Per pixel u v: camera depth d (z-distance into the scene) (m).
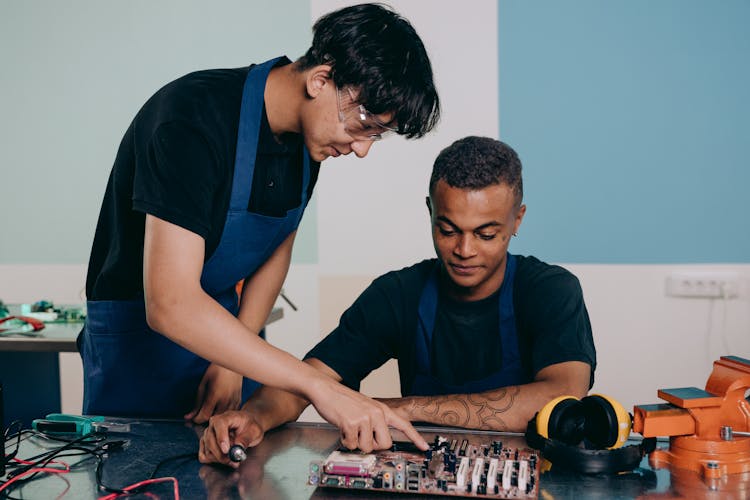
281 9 3.29
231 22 3.33
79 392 3.55
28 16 3.42
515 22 3.13
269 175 1.38
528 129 3.16
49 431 1.21
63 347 2.07
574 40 3.10
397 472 0.94
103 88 3.41
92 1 3.38
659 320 3.13
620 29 3.07
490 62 3.16
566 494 0.93
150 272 1.10
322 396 1.05
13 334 2.17
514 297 1.56
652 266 3.12
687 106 3.05
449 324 1.59
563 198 3.16
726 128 3.04
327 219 3.33
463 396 1.37
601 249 3.16
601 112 3.11
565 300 1.52
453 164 1.37
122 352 1.48
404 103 1.10
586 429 1.07
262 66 1.30
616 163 3.12
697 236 3.09
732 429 1.05
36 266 3.52
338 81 1.11
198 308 1.08
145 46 3.37
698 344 3.10
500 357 1.58
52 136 3.46
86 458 1.10
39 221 3.51
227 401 1.45
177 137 1.17
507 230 1.40
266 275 1.61
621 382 3.17
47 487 0.98
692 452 1.02
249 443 1.13
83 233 3.48
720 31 3.00
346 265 3.33
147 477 1.02
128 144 1.34
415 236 3.28
